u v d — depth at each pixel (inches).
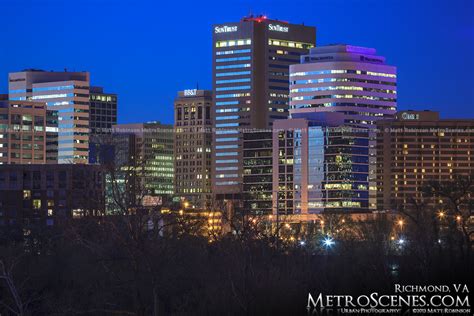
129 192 6166.3
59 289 7372.1
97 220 6491.1
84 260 6845.5
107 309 6299.2
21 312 5408.5
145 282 6033.5
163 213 6382.9
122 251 6092.5
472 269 6889.8
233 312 6348.4
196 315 6363.2
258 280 6579.7
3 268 5674.2
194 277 6550.2
